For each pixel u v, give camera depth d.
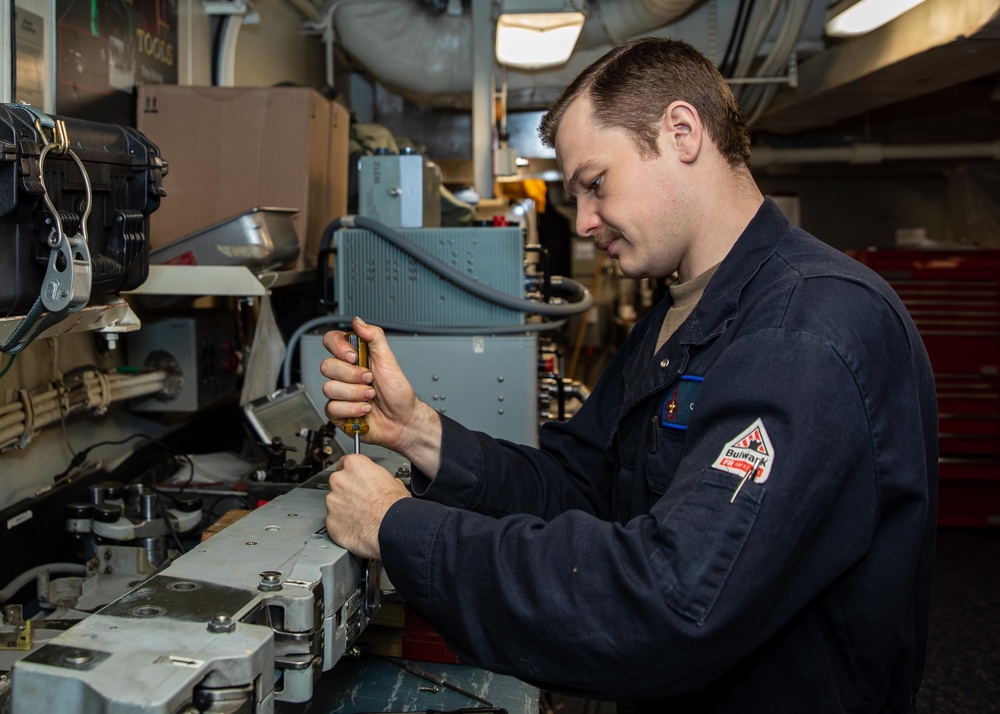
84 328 1.09
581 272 5.62
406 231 1.76
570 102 0.94
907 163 5.29
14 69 1.46
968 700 2.54
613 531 0.75
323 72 3.79
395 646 1.27
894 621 0.83
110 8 1.82
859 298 0.79
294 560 0.83
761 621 0.73
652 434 0.94
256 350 1.83
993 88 4.75
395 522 0.82
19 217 0.87
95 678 0.59
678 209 0.92
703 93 0.90
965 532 4.08
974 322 3.88
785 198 5.57
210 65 2.44
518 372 1.71
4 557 1.30
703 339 0.90
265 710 0.67
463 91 3.54
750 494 0.70
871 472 0.77
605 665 0.72
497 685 1.21
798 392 0.73
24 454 1.49
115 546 1.38
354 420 0.99
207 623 0.68
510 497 1.09
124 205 1.10
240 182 1.91
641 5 3.07
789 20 3.27
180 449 1.99
